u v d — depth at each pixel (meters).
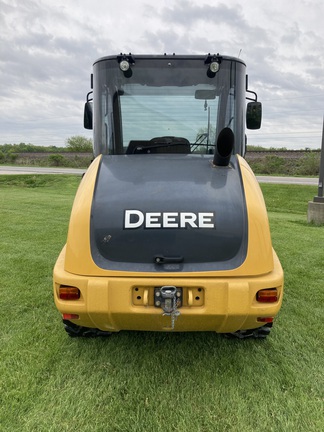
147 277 2.08
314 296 3.79
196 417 2.08
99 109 2.92
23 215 8.62
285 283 4.16
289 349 2.78
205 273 2.08
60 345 2.79
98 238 2.15
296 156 31.69
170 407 2.16
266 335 2.76
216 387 2.34
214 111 2.87
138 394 2.26
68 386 2.32
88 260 2.12
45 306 3.48
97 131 2.94
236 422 2.05
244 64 2.95
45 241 6.04
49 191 16.38
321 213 8.14
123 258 2.13
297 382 2.38
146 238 2.13
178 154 2.86
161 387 2.33
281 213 11.02
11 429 1.98
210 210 2.19
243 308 2.06
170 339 2.91
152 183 2.34
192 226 2.13
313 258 5.13
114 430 1.99
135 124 2.88
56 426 2.00
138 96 2.87
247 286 2.06
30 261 4.88
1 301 3.58
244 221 2.18
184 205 2.20
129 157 2.78
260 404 2.18
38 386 2.31
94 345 2.80
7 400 2.18
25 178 21.58
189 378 2.43
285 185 16.72
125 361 2.61
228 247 2.13
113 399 2.22
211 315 2.08
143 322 2.17
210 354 2.71
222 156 2.48
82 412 2.11
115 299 2.08
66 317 2.23
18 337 2.89
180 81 2.86
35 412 2.10
